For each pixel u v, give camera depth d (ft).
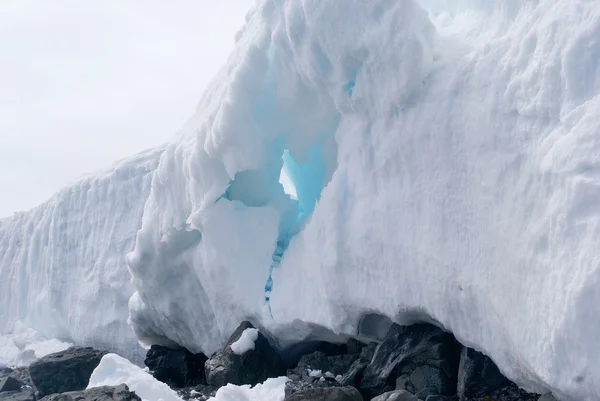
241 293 31.60
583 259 16.01
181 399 26.14
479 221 20.90
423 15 24.34
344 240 26.61
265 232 32.27
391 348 25.30
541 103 18.75
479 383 21.89
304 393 23.25
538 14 20.31
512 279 18.86
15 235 71.87
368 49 25.11
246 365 29.73
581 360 15.67
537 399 20.31
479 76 21.66
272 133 31.42
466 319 21.63
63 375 40.57
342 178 27.25
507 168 19.86
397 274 24.29
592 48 17.94
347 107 27.22
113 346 52.19
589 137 16.83
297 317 28.89
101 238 56.34
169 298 37.14
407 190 24.11
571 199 16.70
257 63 30.58
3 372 55.77
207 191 32.71
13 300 68.18
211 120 32.42
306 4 26.94
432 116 23.03
